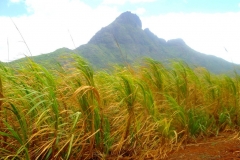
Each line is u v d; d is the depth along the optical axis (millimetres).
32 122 2848
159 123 3459
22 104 2830
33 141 2805
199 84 4957
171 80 4797
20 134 2785
